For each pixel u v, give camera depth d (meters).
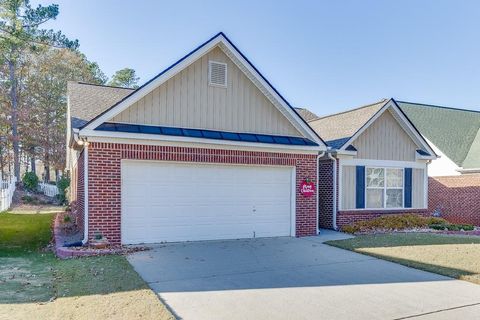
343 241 12.34
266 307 6.20
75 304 5.98
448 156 24.06
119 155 11.07
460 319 5.82
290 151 13.67
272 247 11.32
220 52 12.85
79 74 41.84
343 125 17.66
